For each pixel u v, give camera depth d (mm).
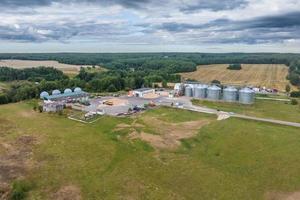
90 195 41562
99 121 79375
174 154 57219
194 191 43375
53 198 40562
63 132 69688
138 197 41281
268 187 45000
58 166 50781
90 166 51000
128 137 66125
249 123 76750
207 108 95625
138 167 51062
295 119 82000
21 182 44438
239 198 41656
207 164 53000
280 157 54906
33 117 83625
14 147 59219
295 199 41688
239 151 58500
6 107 97625
